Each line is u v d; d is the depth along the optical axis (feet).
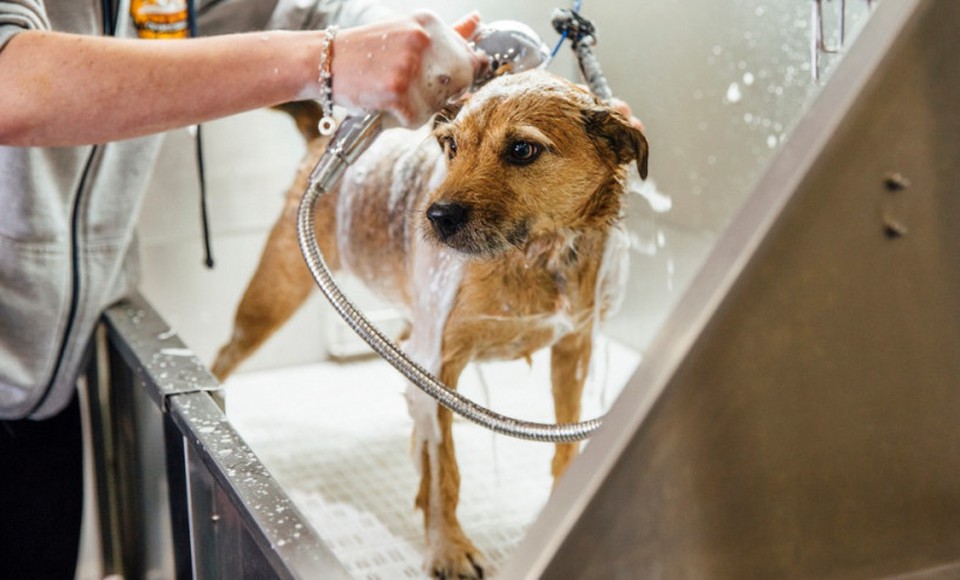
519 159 2.81
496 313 3.14
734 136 4.03
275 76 2.66
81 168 3.69
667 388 1.61
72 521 4.38
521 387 4.45
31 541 4.30
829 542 1.85
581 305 3.17
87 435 4.83
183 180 5.36
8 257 3.67
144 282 5.44
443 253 3.17
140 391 4.04
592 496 1.62
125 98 2.64
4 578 4.29
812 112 1.68
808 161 1.61
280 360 5.52
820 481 1.80
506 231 2.82
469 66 2.72
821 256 1.66
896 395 1.81
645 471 1.65
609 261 3.19
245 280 5.60
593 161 2.88
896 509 1.89
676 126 4.15
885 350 1.78
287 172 5.52
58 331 3.87
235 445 2.99
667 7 4.06
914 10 1.65
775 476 1.76
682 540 1.72
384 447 4.49
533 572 1.64
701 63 4.07
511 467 4.03
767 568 1.81
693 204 4.20
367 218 3.72
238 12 4.07
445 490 3.40
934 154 1.70
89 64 2.62
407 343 3.48
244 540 2.89
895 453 1.85
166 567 4.08
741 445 1.71
